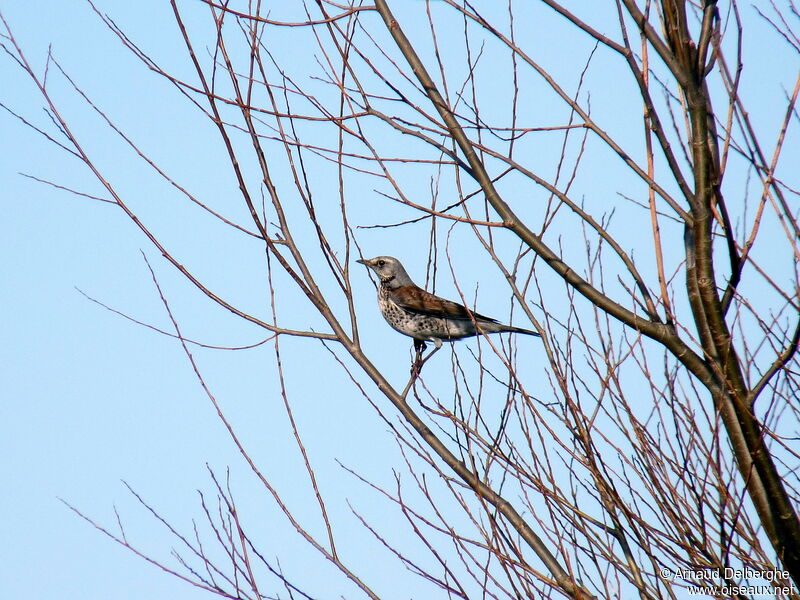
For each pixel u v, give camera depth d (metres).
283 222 11.44
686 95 9.03
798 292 8.43
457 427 10.84
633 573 9.25
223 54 10.53
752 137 8.67
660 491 9.44
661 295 9.35
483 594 9.14
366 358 11.18
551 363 9.51
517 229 9.76
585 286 9.54
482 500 9.60
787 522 8.54
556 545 9.42
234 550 9.62
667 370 10.09
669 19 8.89
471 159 9.98
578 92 9.80
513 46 9.27
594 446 9.42
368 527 9.59
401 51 10.48
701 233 8.94
